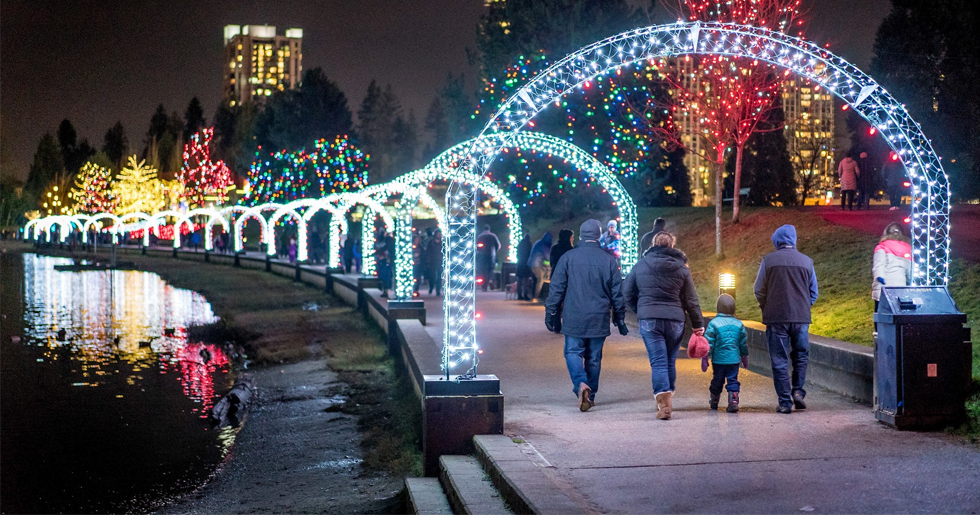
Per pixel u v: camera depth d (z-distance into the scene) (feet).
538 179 119.65
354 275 106.52
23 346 71.97
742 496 20.17
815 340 35.53
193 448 37.32
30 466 34.47
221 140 386.73
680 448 24.95
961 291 41.57
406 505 26.16
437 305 72.74
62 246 293.43
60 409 45.93
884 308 27.55
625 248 66.74
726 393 34.22
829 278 52.80
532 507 18.72
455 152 69.05
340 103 217.77
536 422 29.01
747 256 70.49
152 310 102.12
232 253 190.49
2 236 393.50
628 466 23.08
